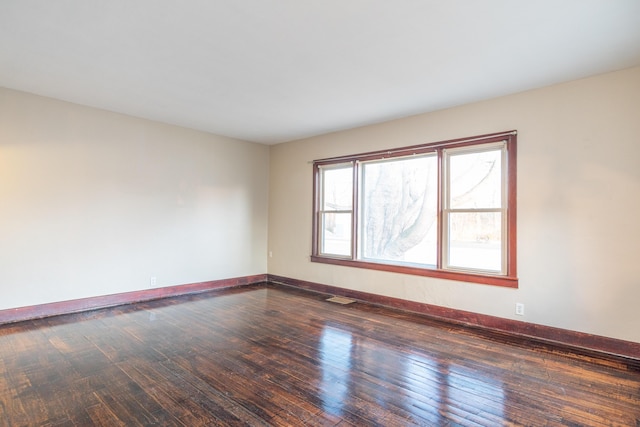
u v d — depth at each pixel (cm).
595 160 320
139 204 477
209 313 426
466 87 354
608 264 313
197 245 543
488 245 389
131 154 468
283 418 206
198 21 239
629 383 254
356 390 240
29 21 240
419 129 445
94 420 202
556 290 339
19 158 382
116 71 325
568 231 333
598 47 269
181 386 243
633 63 296
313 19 235
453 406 221
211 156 559
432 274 425
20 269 383
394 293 462
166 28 249
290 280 603
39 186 395
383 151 480
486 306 382
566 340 332
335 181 549
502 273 376
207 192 555
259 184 632
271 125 508
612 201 312
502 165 379
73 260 420
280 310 443
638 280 300
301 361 287
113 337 338
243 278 607
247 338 339
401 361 289
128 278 467
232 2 216
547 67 305
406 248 466
